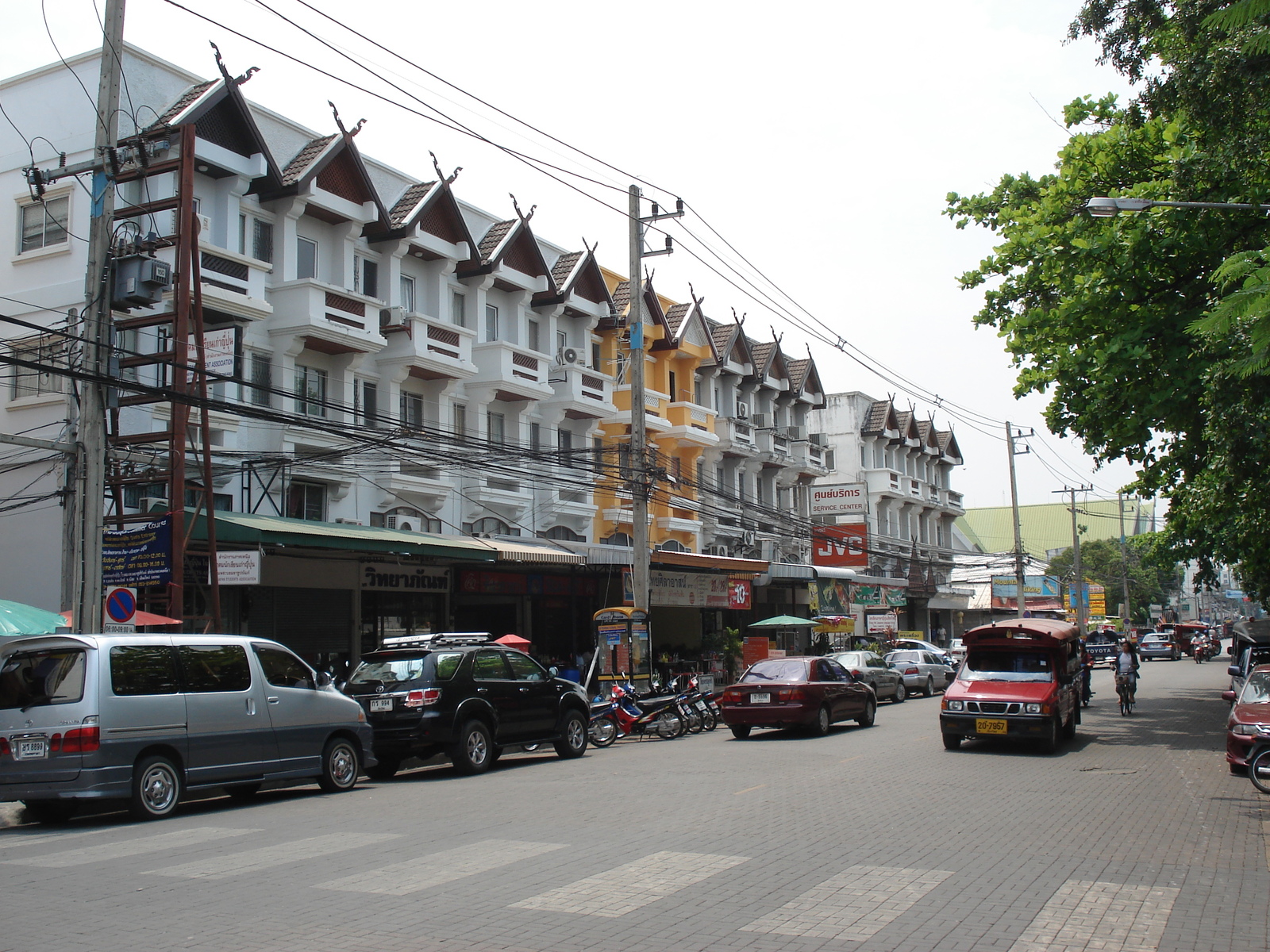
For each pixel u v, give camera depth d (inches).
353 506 967.0
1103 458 824.9
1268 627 1343.5
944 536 2689.5
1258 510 776.3
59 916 273.1
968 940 249.1
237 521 722.8
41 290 817.5
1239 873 324.8
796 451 1828.2
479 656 650.2
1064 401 834.2
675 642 1507.1
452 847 365.4
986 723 688.4
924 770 599.8
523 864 335.3
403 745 598.9
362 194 968.9
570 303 1242.6
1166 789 519.8
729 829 400.5
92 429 553.0
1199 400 705.0
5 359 489.7
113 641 451.8
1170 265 741.3
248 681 504.7
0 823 459.5
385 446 884.0
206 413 661.3
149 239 660.1
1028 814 439.8
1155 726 871.7
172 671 471.8
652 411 1408.7
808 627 1764.3
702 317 1585.9
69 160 822.5
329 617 938.1
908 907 280.5
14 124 855.7
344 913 273.9
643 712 847.7
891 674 1224.2
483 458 1010.1
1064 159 825.5
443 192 1062.4
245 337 861.2
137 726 447.2
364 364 972.6
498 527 1133.7
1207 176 676.7
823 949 241.3
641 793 508.7
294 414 900.0
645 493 944.9
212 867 334.3
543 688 688.4
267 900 288.2
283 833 402.9
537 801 483.2
